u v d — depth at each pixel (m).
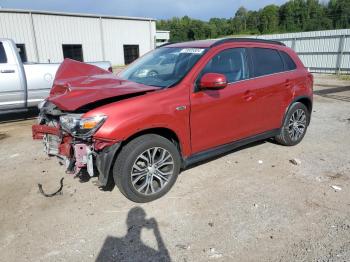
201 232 3.28
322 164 4.95
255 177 4.49
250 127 4.79
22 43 22.95
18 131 7.17
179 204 3.80
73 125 3.52
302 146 5.78
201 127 4.12
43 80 7.82
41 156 5.48
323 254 2.93
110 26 27.45
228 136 4.49
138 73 4.69
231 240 3.14
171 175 3.98
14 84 7.46
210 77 3.82
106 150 3.49
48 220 3.52
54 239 3.21
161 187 3.93
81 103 3.46
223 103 4.28
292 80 5.30
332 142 6.04
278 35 25.77
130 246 3.09
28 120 8.32
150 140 3.69
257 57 4.88
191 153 4.14
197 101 4.00
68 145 3.70
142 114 3.56
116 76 4.68
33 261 2.91
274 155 5.31
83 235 3.26
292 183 4.30
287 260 2.87
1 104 7.45
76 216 3.59
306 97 5.63
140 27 29.45
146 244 3.11
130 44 29.12
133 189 3.70
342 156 5.29
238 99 4.45
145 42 30.16
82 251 3.03
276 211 3.62
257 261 2.86
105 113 3.43
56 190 4.20
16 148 5.95
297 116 5.64
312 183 4.30
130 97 3.69
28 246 3.11
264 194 4.01
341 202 3.81
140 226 3.40
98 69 4.91
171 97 3.81
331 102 10.48
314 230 3.28
